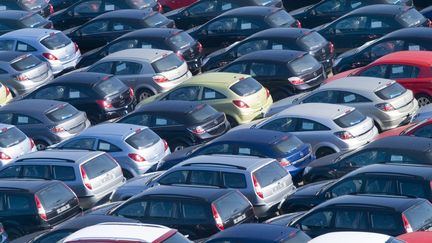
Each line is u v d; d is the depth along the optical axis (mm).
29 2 85500
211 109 58375
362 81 58031
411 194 44312
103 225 41438
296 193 47250
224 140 52688
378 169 45406
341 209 42188
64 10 82438
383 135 54875
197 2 78688
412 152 48344
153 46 70312
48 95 63812
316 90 58531
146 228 40719
